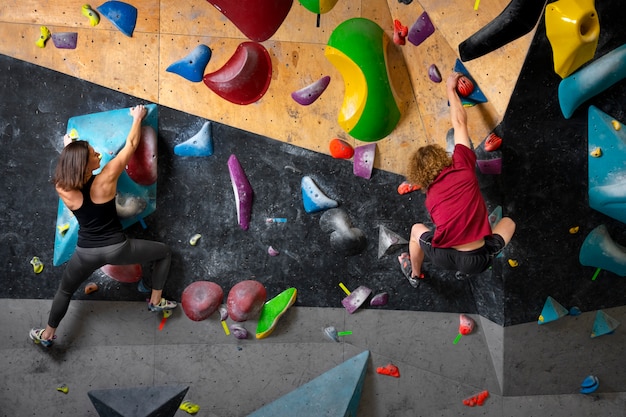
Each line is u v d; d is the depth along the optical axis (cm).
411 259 363
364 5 359
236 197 374
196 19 360
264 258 382
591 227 356
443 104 356
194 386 387
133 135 346
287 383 387
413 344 387
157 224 377
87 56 363
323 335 387
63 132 367
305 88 365
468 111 348
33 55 363
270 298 384
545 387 387
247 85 362
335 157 372
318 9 357
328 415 379
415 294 384
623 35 322
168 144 371
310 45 362
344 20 360
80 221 338
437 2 339
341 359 386
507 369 382
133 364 386
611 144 339
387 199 376
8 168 372
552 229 356
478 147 351
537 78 329
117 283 381
